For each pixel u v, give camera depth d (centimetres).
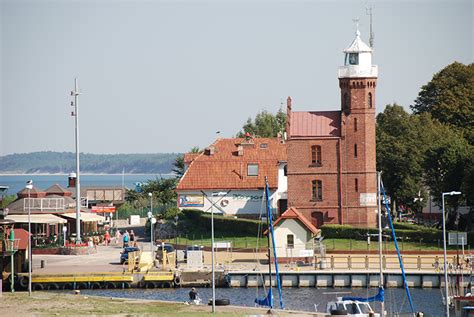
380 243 15988
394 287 18812
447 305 14725
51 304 15150
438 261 19300
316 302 17038
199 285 18950
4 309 14625
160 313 14162
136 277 18862
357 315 14588
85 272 19225
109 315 14012
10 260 18950
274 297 17650
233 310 14638
